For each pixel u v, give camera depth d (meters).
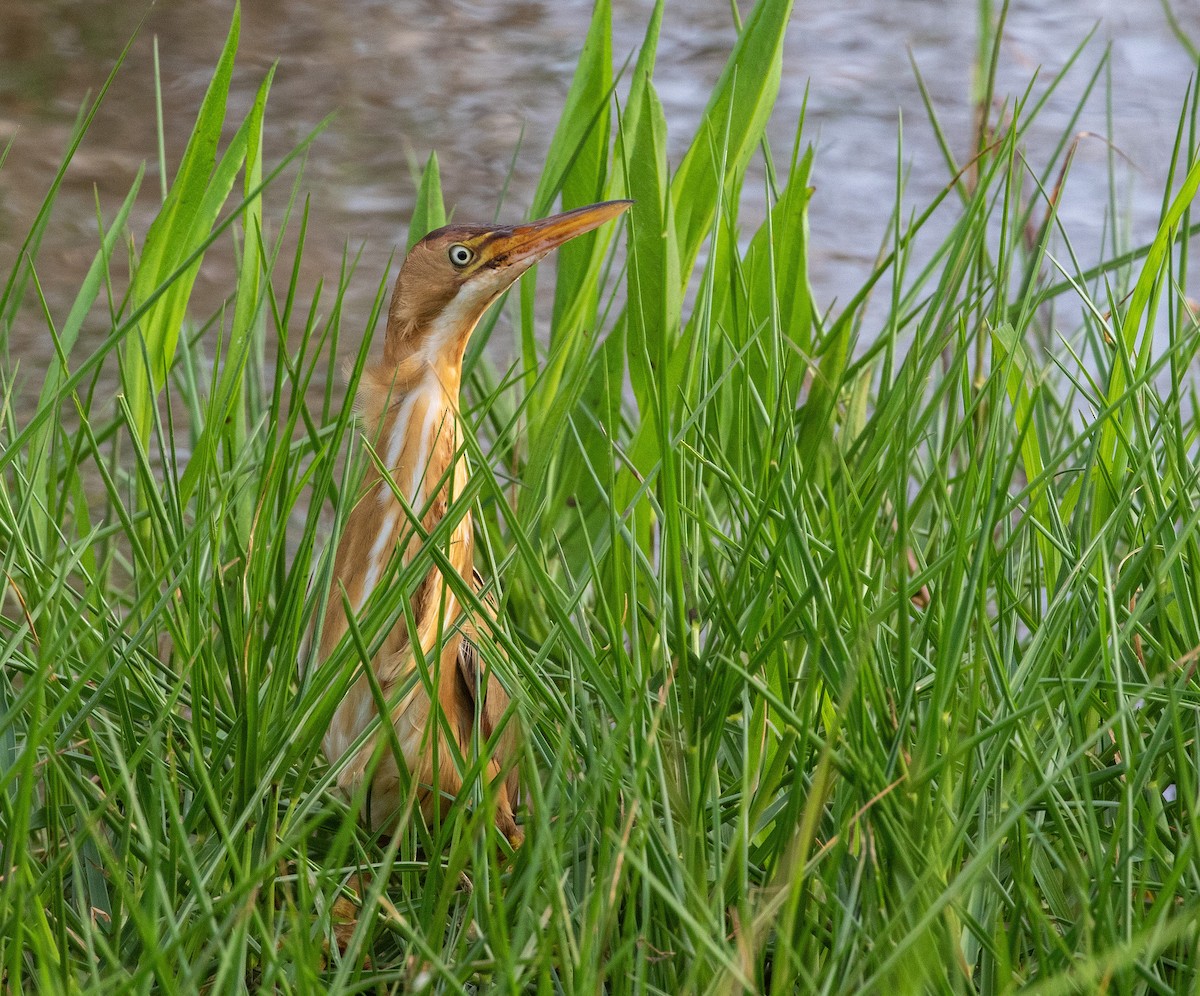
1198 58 5.56
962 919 3.77
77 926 4.24
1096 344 6.38
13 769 3.88
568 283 6.89
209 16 16.59
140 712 4.93
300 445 5.73
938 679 3.81
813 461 4.81
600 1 6.45
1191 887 4.04
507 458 6.79
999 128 5.91
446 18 17.00
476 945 3.68
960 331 4.91
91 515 7.61
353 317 10.09
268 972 3.48
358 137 13.29
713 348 5.88
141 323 5.87
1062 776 4.18
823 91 14.42
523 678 4.75
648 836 3.87
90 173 12.41
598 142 6.63
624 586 5.28
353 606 5.35
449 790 5.13
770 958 4.32
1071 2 16.98
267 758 4.42
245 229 5.72
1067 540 4.85
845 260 11.09
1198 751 4.14
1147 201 11.74
